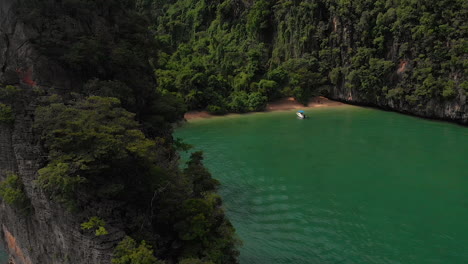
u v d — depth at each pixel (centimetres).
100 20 3061
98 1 3136
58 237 1939
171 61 9425
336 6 8194
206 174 2739
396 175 3816
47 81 2392
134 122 2098
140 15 3747
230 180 3744
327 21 8569
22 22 2373
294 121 6725
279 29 9300
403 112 7219
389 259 2392
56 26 2558
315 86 8738
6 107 2045
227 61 9269
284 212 3031
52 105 1973
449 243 2561
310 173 3916
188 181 2447
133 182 2025
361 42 7931
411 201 3209
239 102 7675
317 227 2791
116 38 3206
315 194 3381
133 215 1928
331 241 2600
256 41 9794
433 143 4984
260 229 2762
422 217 2928
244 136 5581
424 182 3619
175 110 3400
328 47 8500
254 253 2448
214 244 1962
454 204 3139
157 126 3155
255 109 7756
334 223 2848
